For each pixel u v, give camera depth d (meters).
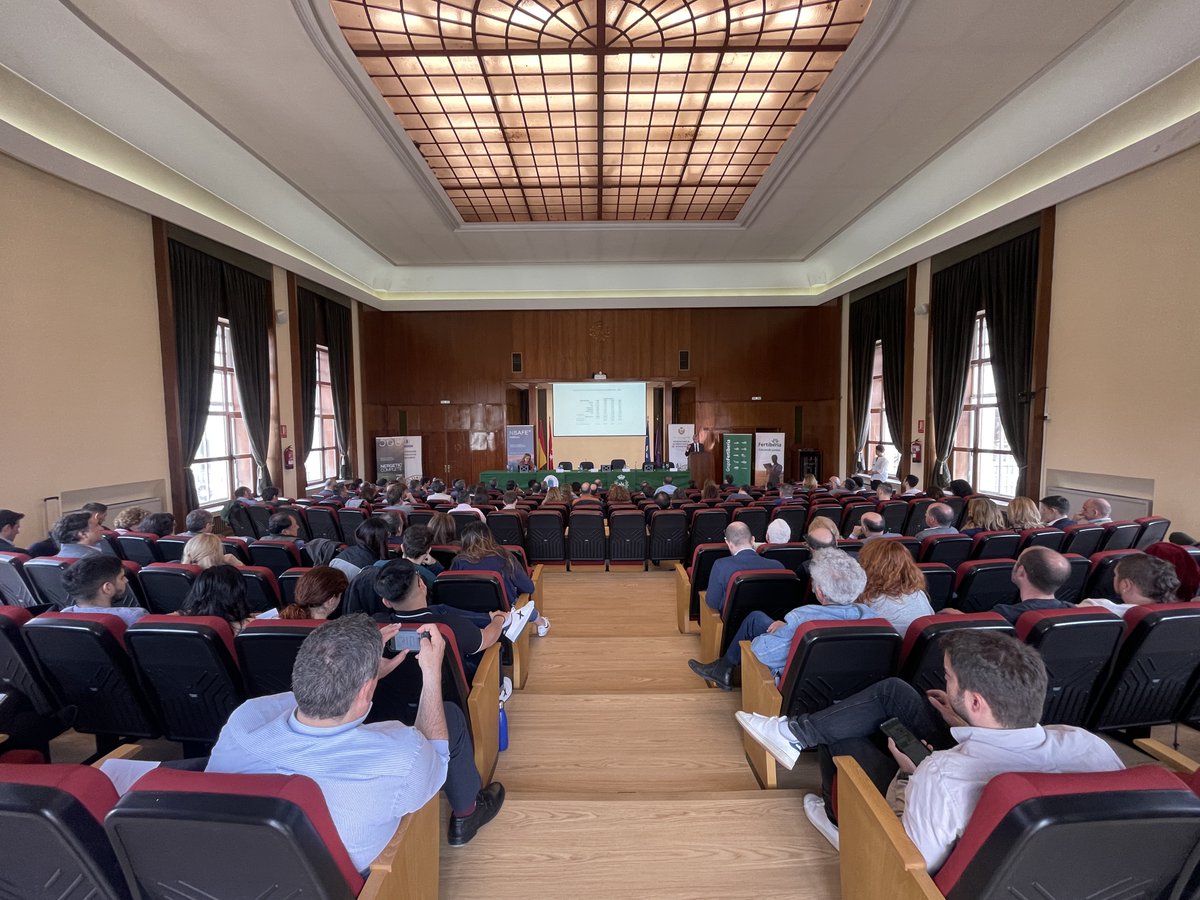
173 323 7.50
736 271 14.41
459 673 2.14
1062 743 1.35
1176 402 5.78
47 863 1.14
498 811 2.19
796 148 7.80
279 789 1.11
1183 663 2.37
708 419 15.30
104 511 4.88
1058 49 5.56
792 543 4.18
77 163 5.86
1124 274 6.33
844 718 2.04
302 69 5.75
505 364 15.20
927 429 10.58
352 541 6.48
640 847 2.01
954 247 9.45
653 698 3.24
